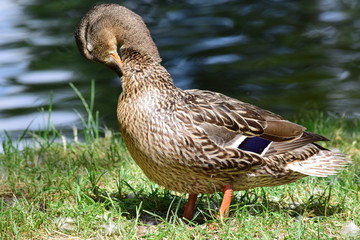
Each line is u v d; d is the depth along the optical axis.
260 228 8.84
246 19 28.47
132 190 10.25
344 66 23.67
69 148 13.48
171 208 10.12
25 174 11.55
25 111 19.72
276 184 9.50
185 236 8.64
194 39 25.95
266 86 22.08
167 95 9.11
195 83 22.25
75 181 10.80
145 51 9.34
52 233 8.92
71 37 26.09
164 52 24.66
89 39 9.81
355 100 20.67
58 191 10.39
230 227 8.95
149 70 9.20
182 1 30.86
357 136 14.24
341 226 9.06
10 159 12.48
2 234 8.79
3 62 23.70
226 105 9.36
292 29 27.34
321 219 9.24
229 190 9.21
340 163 9.44
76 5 30.08
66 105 20.22
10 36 26.22
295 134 9.37
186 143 8.86
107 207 9.91
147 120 8.92
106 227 8.95
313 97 21.09
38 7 30.11
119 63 9.71
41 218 9.09
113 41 9.69
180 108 8.99
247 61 24.17
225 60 24.11
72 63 23.81
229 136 9.08
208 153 8.91
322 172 9.32
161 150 8.91
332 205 9.94
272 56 24.58
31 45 25.38
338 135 14.16
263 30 27.19
